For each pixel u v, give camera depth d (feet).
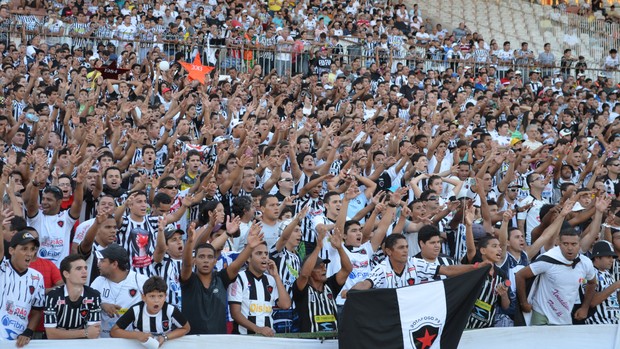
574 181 50.90
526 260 32.86
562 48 103.09
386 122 53.88
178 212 32.68
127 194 35.73
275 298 28.58
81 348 24.17
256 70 67.46
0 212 26.40
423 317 26.35
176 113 52.80
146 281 25.30
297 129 52.95
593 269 30.91
